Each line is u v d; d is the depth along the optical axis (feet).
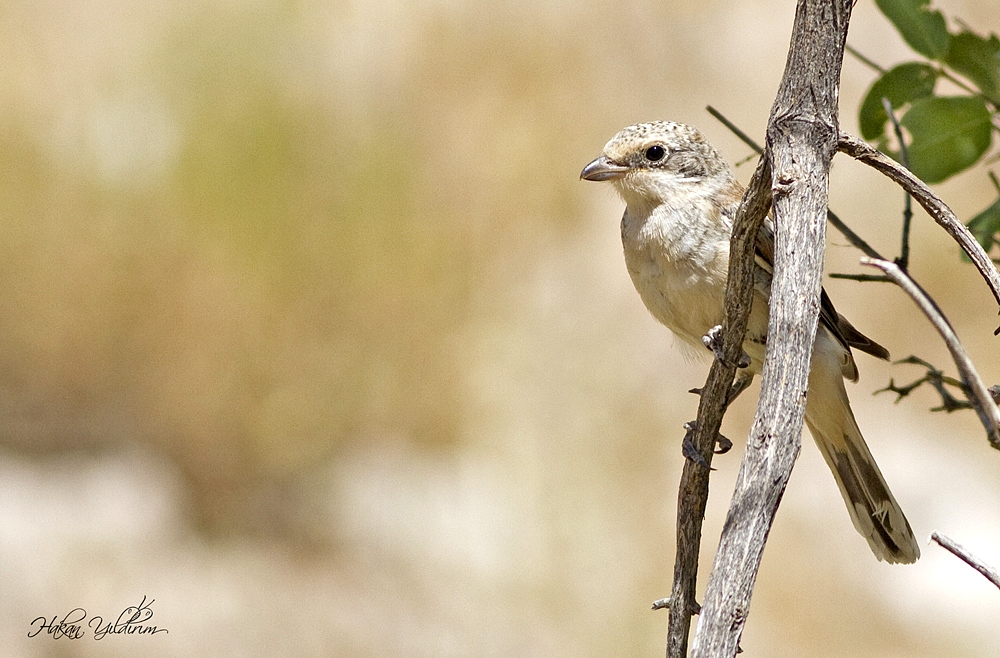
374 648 38.40
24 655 34.45
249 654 37.27
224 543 42.14
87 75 50.34
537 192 54.95
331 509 44.04
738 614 9.78
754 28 64.75
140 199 46.70
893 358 51.85
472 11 62.03
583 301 51.08
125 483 42.83
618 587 40.81
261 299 46.37
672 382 47.78
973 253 11.22
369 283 47.39
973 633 40.96
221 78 50.85
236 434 45.06
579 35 62.75
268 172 48.37
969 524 44.14
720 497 44.47
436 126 55.88
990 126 15.70
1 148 46.47
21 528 39.09
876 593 42.32
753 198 12.32
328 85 55.11
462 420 46.21
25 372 44.88
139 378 45.44
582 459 44.70
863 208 54.85
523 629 39.75
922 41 15.92
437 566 41.57
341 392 45.88
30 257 45.52
